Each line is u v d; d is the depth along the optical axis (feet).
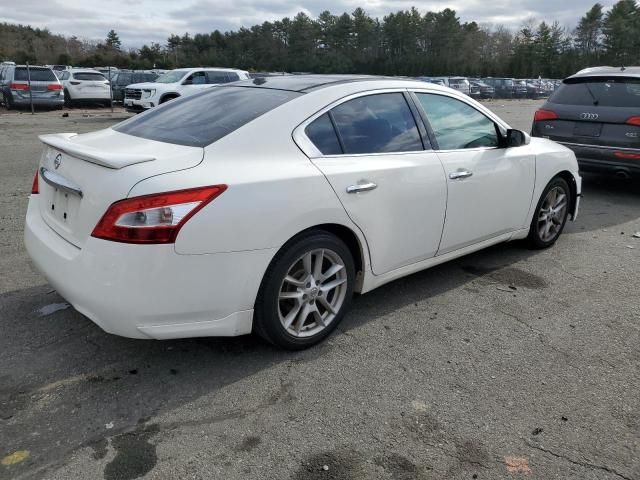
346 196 10.75
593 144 23.81
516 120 63.82
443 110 13.44
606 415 9.31
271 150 10.14
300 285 10.64
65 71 80.53
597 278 15.28
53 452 8.17
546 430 8.90
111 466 7.94
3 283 13.73
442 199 12.81
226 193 9.14
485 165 13.92
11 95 65.46
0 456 8.05
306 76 13.01
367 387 9.93
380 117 12.00
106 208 8.77
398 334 11.87
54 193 10.47
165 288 8.84
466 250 14.34
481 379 10.27
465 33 295.69
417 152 12.44
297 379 10.13
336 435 8.68
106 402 9.34
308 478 7.81
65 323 11.87
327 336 11.59
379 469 8.01
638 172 22.95
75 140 11.22
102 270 8.78
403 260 12.53
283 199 9.76
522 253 17.17
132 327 8.99
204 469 7.93
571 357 11.11
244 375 10.21
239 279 9.49
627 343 11.73
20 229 17.85
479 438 8.68
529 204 15.89
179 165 9.18
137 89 59.52
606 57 275.39
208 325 9.54
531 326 12.38
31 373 10.08
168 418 8.99
